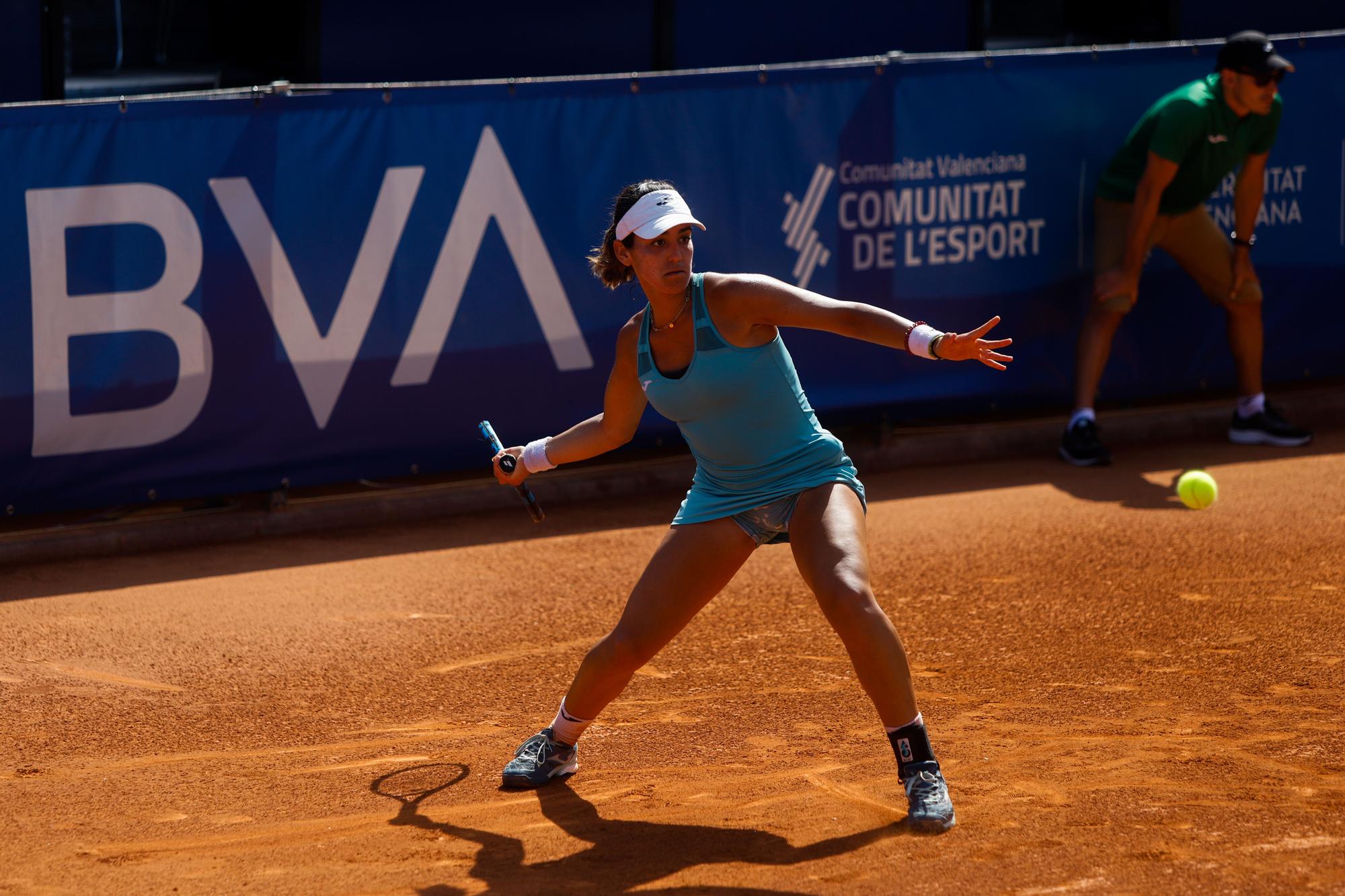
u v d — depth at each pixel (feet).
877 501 92.17
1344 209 108.17
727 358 45.96
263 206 83.66
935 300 99.66
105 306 81.20
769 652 66.28
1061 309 102.83
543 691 62.59
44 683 64.28
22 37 100.63
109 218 80.53
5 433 80.28
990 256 100.53
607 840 47.29
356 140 85.10
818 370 97.25
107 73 113.80
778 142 94.22
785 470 47.42
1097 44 136.05
